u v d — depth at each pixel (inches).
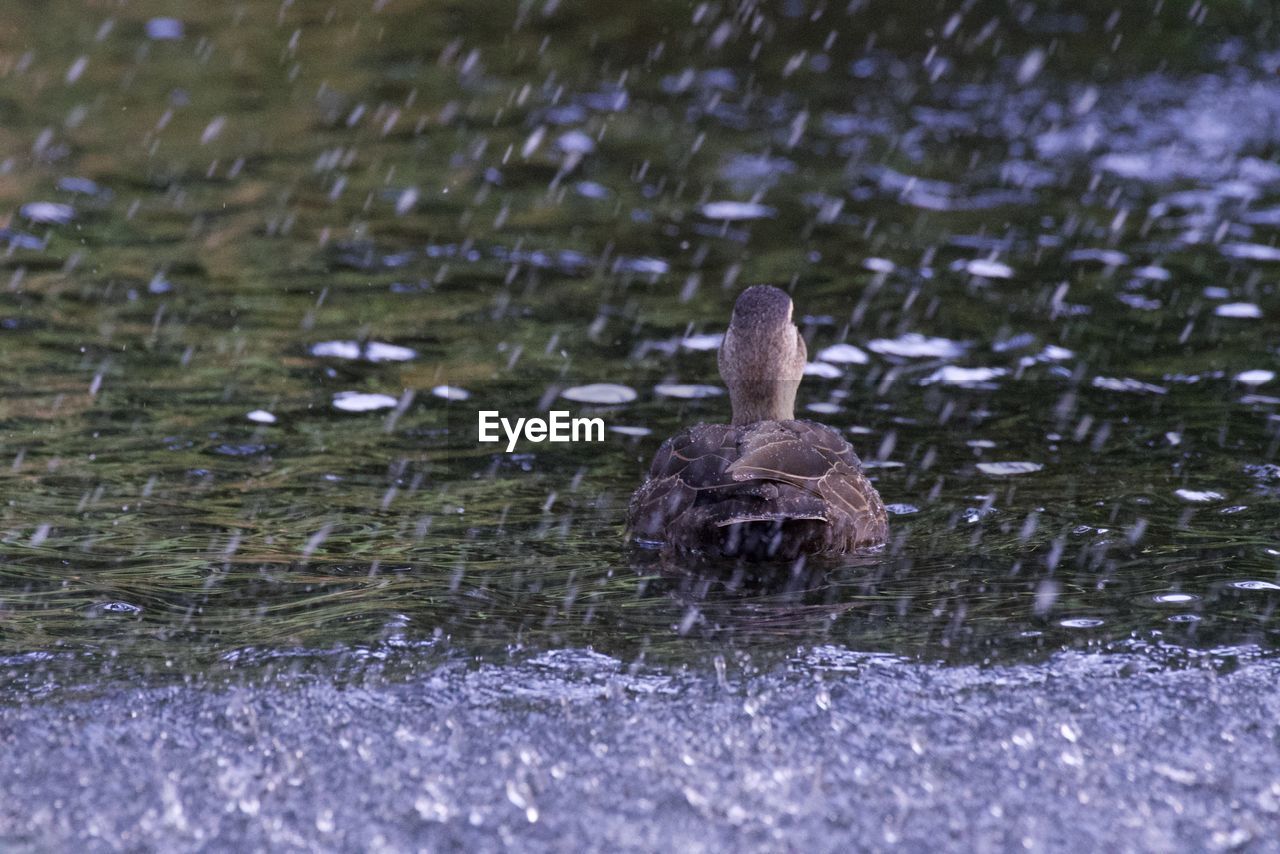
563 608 860.0
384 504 1053.2
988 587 886.4
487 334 1439.5
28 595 877.2
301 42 2812.5
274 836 601.6
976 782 634.8
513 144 2175.2
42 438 1161.4
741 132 2266.2
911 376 1330.0
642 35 2923.2
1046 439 1178.0
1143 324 1464.1
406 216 1831.9
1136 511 1023.0
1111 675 743.1
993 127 2313.0
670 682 743.7
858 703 713.0
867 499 952.9
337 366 1346.0
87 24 2866.6
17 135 2117.4
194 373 1320.1
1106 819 604.4
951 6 3169.3
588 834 598.2
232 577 912.3
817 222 1829.5
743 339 1016.9
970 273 1632.6
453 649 793.6
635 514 975.6
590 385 1310.3
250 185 1945.1
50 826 611.5
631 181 2005.4
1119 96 2500.0
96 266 1611.7
